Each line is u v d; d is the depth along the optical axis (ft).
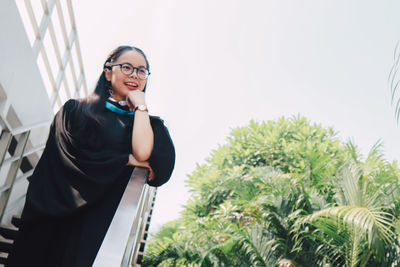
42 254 6.36
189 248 24.17
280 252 21.88
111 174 6.80
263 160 36.83
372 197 17.85
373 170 20.62
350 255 17.94
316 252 20.10
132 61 8.43
